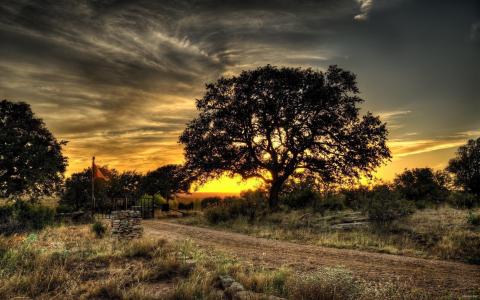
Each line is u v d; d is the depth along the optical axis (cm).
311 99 2747
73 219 2408
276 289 774
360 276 912
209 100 2978
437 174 3806
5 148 2873
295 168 2914
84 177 3928
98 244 1262
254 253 1259
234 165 2958
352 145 2791
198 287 750
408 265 1055
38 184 2988
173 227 2288
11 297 680
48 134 3325
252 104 2811
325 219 1995
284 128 2778
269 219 2308
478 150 4375
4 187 2822
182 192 5547
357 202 2288
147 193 5150
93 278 830
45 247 1166
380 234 1538
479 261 1098
